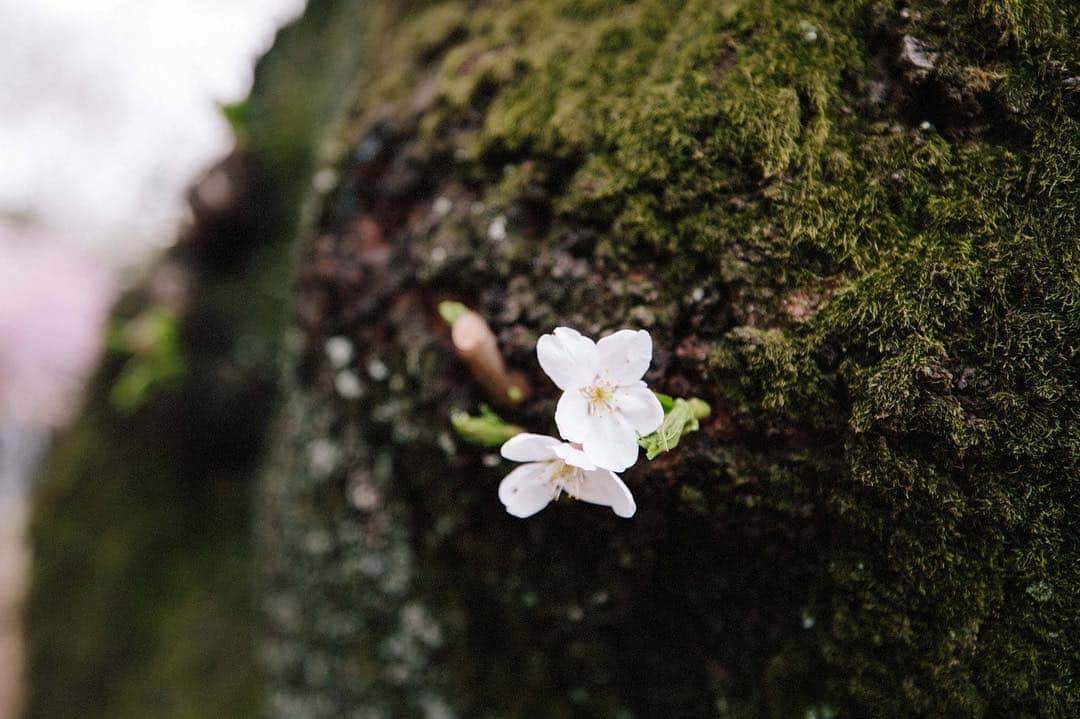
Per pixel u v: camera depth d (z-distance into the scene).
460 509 0.26
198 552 0.50
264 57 0.50
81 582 0.52
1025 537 0.20
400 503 0.29
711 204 0.22
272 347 0.46
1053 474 0.20
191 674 0.48
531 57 0.26
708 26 0.23
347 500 0.31
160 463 0.51
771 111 0.22
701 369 0.22
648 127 0.23
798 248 0.22
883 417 0.21
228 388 0.47
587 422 0.20
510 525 0.26
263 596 0.40
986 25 0.21
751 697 0.24
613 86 0.24
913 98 0.22
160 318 0.47
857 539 0.22
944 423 0.20
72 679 0.51
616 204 0.23
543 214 0.25
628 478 0.23
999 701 0.20
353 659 0.33
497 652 0.29
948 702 0.21
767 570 0.23
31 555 0.56
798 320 0.21
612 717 0.27
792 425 0.22
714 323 0.22
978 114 0.21
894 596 0.21
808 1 0.23
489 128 0.26
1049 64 0.21
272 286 0.46
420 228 0.26
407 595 0.30
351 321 0.28
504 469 0.25
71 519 0.54
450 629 0.29
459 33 0.29
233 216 0.46
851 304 0.21
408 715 0.32
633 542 0.24
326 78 0.46
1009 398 0.20
